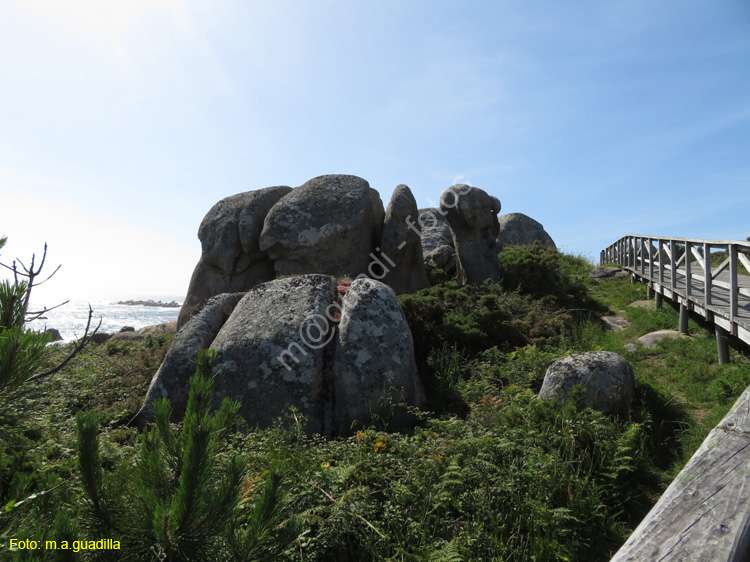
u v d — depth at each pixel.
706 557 1.42
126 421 6.43
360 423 5.96
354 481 4.01
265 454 4.65
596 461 4.49
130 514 2.04
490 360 7.88
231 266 12.93
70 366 8.34
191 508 1.93
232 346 6.57
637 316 10.97
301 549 3.18
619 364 5.83
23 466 3.52
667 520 1.64
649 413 5.76
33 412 2.39
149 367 8.09
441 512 3.85
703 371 7.19
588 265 18.70
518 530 3.55
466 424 5.24
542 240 21.00
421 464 4.30
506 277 12.80
